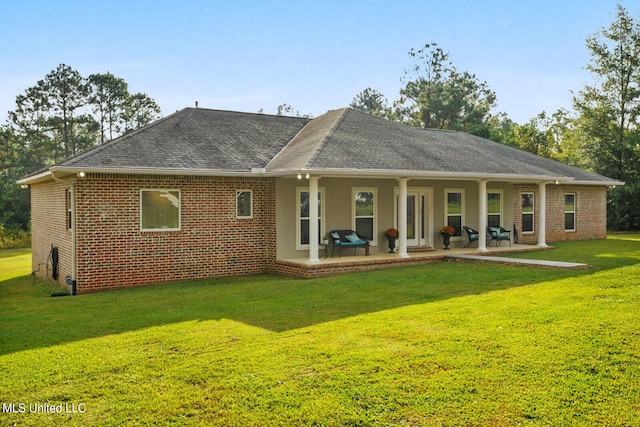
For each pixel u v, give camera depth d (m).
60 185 15.37
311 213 14.81
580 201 25.19
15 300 12.98
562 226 24.48
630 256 16.98
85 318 9.85
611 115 35.28
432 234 19.17
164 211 14.65
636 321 8.18
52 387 6.17
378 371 6.45
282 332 8.32
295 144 17.80
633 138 33.84
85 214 13.53
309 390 5.94
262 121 20.19
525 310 9.16
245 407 5.58
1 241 33.72
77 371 6.67
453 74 58.72
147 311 10.33
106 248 13.81
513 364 6.55
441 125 59.09
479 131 45.31
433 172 15.87
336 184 17.06
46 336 8.47
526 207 23.05
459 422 5.20
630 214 32.94
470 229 19.77
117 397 5.86
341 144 16.38
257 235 16.17
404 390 5.89
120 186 13.97
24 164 45.09
